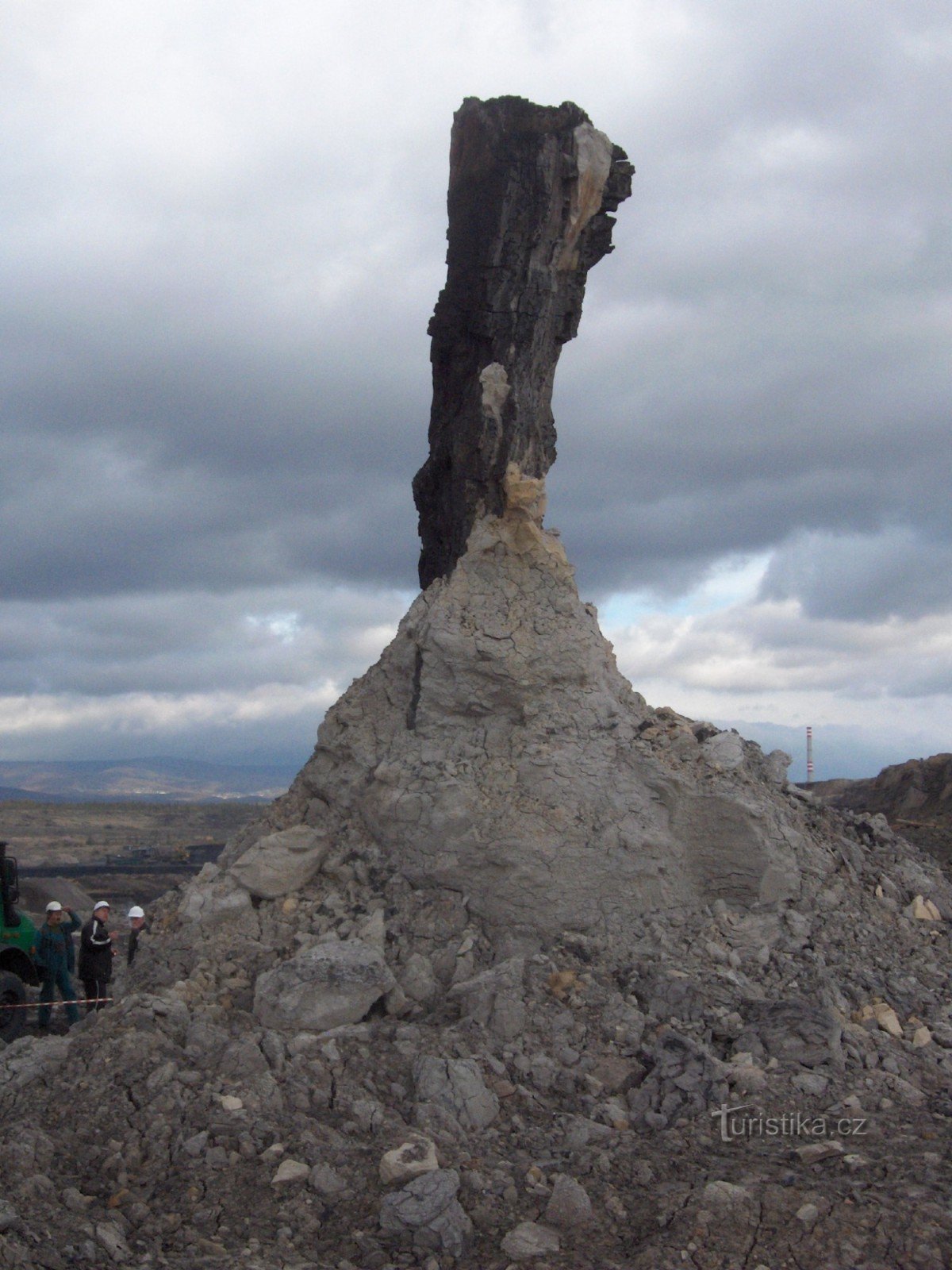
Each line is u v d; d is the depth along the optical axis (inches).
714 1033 368.2
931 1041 385.4
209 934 417.1
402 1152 288.0
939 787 1226.0
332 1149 295.7
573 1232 272.2
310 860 440.8
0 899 520.7
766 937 419.8
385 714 476.1
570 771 431.8
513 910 408.2
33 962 538.0
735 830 426.0
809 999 388.8
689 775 439.5
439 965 398.9
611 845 416.5
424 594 493.0
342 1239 267.9
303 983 365.4
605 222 493.4
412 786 438.3
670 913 417.1
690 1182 288.5
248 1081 318.7
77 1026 374.3
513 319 482.6
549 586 476.7
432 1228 265.3
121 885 1346.0
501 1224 276.2
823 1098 341.4
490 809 426.0
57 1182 283.0
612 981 387.5
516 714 456.8
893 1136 317.1
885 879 487.8
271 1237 267.1
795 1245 256.5
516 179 476.4
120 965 578.9
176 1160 291.4
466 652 455.2
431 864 424.2
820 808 534.9
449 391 510.9
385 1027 357.4
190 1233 266.4
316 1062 332.8
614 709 460.8
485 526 483.8
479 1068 334.3
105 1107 311.0
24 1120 306.3
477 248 486.6
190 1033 344.5
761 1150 309.1
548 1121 325.4
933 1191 274.4
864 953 427.5
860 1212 265.0
